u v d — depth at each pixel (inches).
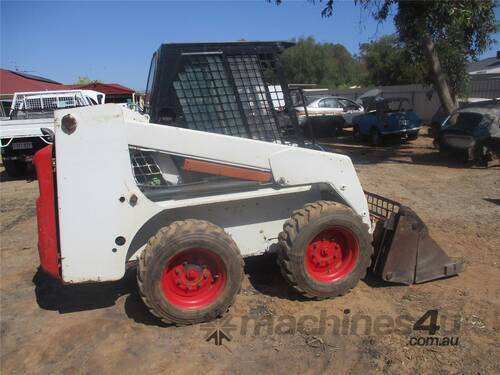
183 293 164.4
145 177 169.5
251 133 183.8
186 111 176.2
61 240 152.9
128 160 153.9
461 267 199.6
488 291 188.4
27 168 548.4
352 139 778.8
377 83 1472.7
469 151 476.7
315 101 824.3
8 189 446.9
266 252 187.0
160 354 150.6
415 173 454.9
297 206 188.2
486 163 479.2
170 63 173.6
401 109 699.4
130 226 157.0
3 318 179.3
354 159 564.7
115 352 152.9
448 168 476.1
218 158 165.8
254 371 140.5
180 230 157.1
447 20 492.1
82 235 153.7
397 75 1393.9
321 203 176.4
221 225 179.6
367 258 181.8
